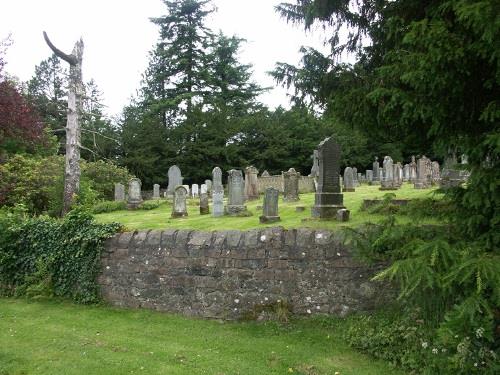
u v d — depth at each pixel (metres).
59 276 9.30
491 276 4.14
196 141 41.31
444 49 4.73
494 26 4.17
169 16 44.09
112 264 8.83
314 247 7.32
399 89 5.50
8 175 19.00
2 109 18.20
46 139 23.33
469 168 5.15
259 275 7.55
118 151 40.81
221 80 47.25
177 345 6.66
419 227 5.70
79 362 6.11
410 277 4.70
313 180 23.25
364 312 6.96
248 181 19.44
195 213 15.75
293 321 7.21
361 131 7.29
